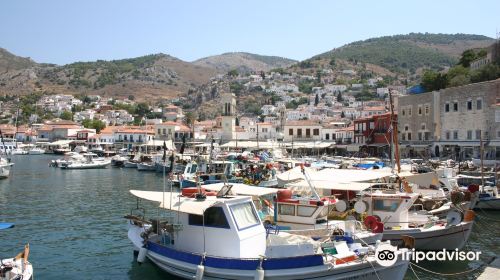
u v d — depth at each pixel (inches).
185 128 5826.8
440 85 4195.4
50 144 6245.1
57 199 1847.9
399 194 946.1
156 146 5093.5
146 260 862.5
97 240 1113.4
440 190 1294.3
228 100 5049.2
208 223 748.0
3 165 2721.5
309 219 870.4
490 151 2699.3
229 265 693.9
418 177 1321.4
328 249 697.6
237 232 720.3
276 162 2598.4
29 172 3255.4
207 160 2503.7
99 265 903.7
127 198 1872.5
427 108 3363.7
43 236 1154.7
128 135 5979.3
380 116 3897.6
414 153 3368.6
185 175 2218.3
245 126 6166.3
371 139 3964.1
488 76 3722.9
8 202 1764.3
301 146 4259.4
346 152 4252.0
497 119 2709.2
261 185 1967.3
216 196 791.7
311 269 662.5
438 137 3262.8
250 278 677.3
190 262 736.3
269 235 778.2
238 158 2994.6
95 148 5541.3
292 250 701.9
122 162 3843.5
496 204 1425.9
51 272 860.6
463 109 2999.5
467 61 5034.5
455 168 2175.2
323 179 1154.0
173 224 788.6
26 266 699.4
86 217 1422.2
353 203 1083.3
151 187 2311.8
